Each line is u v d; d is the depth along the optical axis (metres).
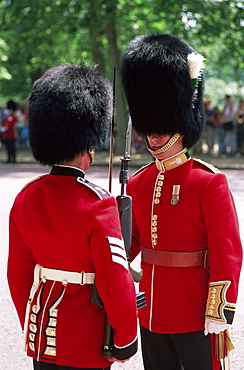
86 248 2.71
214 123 18.66
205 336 3.17
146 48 3.33
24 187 2.98
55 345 2.72
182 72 3.28
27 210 2.84
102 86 2.89
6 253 7.55
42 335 2.75
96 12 16.66
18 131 23.08
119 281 2.64
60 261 2.76
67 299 2.74
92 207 2.70
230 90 32.34
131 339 2.69
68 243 2.71
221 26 17.00
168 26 17.78
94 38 18.86
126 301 2.65
